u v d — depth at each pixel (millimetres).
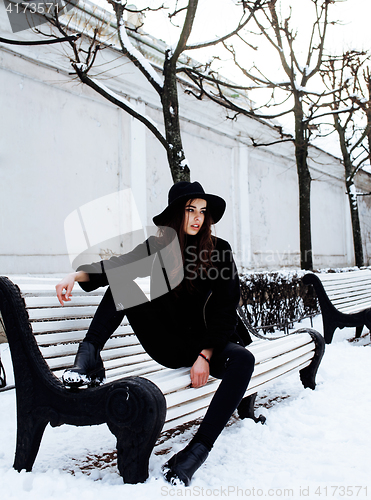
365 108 7512
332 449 1792
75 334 1809
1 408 2566
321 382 2994
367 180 17375
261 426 2068
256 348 2207
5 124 5312
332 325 4438
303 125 7965
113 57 6547
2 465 1658
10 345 1595
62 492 1391
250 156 10383
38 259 5484
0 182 5180
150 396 1326
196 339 1767
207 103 8547
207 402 1699
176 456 1439
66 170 5984
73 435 2131
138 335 1792
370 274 6418
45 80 5801
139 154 7098
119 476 1504
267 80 6961
